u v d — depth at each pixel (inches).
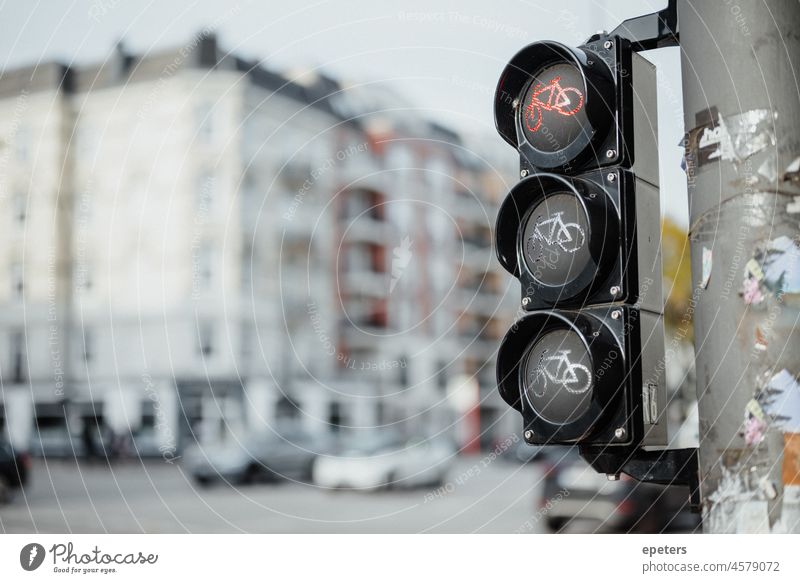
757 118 66.7
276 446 857.5
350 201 1632.6
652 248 69.4
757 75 67.0
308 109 1537.9
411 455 760.3
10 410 1187.9
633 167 68.7
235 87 1401.3
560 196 66.9
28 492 722.8
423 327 1712.6
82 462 1133.7
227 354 1371.8
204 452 856.9
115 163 1328.7
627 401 64.4
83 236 1285.7
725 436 65.2
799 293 64.9
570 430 63.9
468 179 1781.5
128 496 728.3
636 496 316.5
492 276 1819.6
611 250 65.6
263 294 1435.8
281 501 693.9
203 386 1328.7
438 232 1756.9
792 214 65.7
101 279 1295.5
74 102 1299.2
